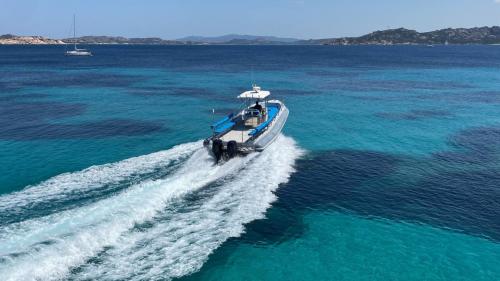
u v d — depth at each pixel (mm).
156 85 64500
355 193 20656
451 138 32469
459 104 49594
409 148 29250
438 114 42844
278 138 30328
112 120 36750
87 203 17281
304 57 165875
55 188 19281
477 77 83688
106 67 102000
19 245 13359
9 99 47844
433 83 72312
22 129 32469
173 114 40250
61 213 16203
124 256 13375
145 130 33062
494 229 17281
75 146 27641
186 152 25734
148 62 124312
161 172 21625
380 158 26609
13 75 77875
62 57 148000
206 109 43344
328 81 73688
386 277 13672
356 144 29969
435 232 16859
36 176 21312
